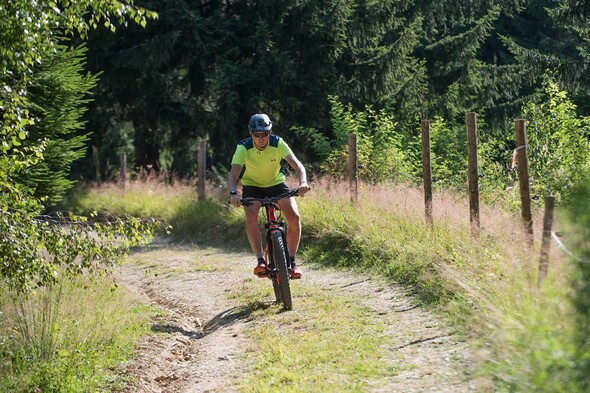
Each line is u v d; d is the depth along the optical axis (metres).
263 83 23.44
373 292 9.45
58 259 7.90
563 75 25.86
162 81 24.09
